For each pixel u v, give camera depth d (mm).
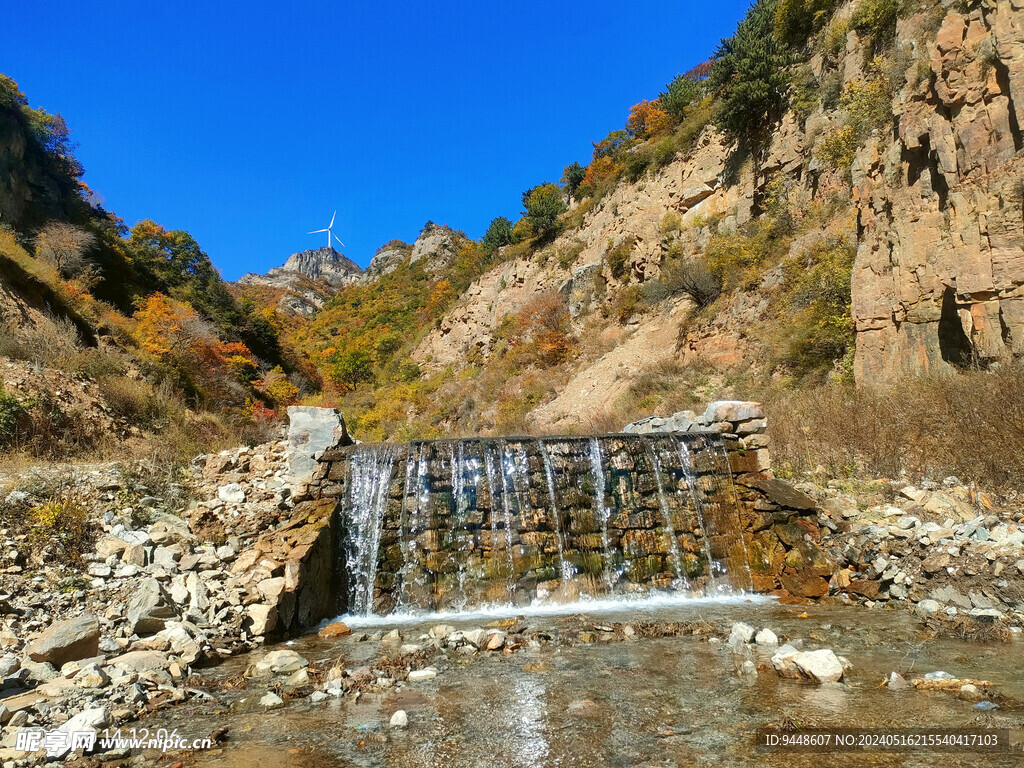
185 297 38031
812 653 5102
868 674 5020
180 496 8500
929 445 9422
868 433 10070
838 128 18969
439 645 6145
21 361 12711
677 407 17359
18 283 18453
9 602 5809
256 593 6688
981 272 10594
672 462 9031
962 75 11477
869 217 14094
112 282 30906
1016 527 7305
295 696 4887
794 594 7848
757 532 8656
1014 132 10672
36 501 7387
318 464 8734
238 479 8953
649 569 8367
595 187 37625
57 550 6727
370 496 8383
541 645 6113
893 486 8891
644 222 27844
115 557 6859
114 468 8742
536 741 3996
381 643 6359
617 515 8617
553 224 37000
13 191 28844
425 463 8492
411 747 3955
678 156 28484
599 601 7969
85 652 5285
